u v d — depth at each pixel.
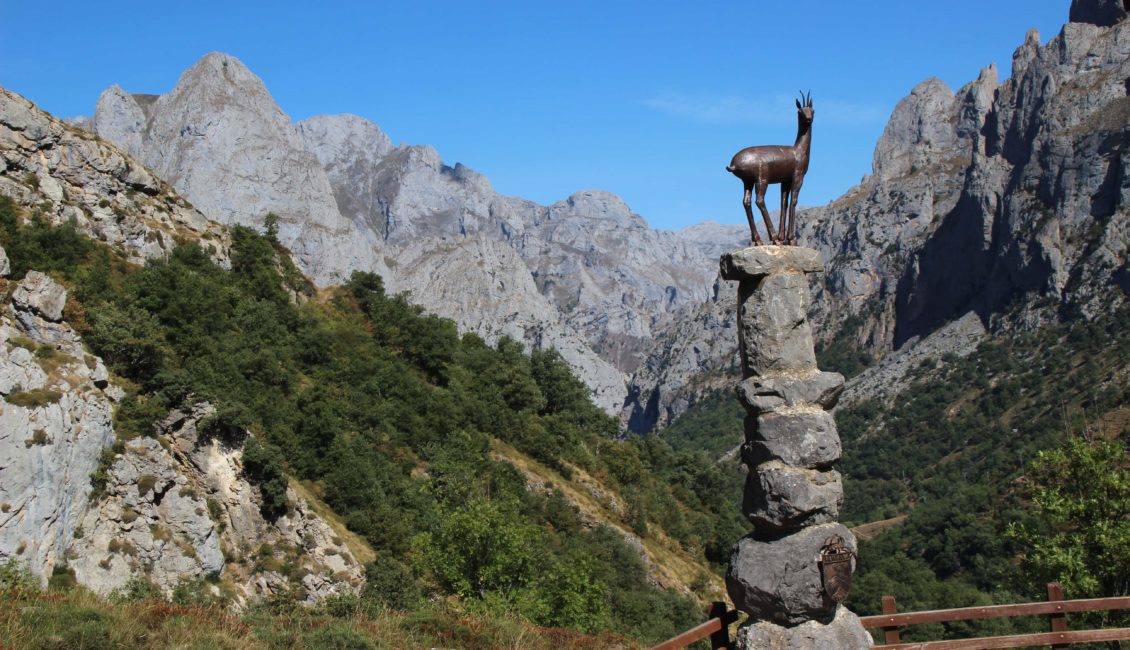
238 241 100.00
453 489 72.12
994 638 15.95
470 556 40.19
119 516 46.00
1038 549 27.12
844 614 14.46
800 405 14.49
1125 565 25.66
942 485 173.38
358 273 115.38
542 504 84.88
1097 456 27.52
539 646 22.45
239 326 82.62
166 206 93.25
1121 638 16.20
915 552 127.69
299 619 21.88
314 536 54.66
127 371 56.53
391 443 78.94
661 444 161.12
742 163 15.30
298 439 68.81
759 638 14.21
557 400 132.50
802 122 15.59
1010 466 160.50
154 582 45.38
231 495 53.16
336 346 93.81
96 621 18.06
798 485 14.12
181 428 53.00
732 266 15.13
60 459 43.06
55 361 47.78
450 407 90.94
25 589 21.41
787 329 14.78
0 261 50.56
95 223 80.31
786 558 14.13
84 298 63.81
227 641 18.64
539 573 49.41
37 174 78.81
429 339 107.81
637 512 99.69
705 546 112.31
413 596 47.88
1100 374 185.25
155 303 71.69
